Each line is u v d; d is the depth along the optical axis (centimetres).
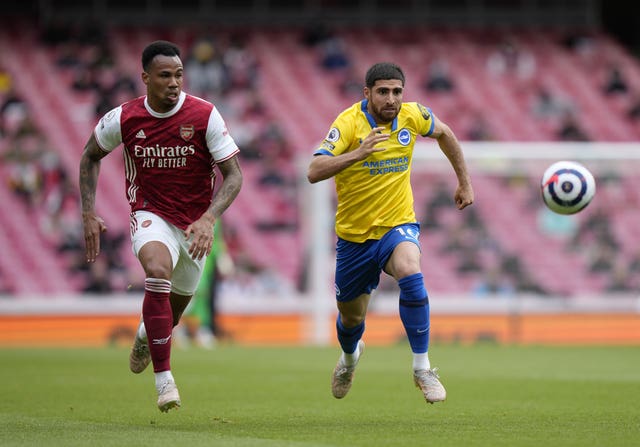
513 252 8794
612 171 8775
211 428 2456
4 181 9625
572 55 11719
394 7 11744
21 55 10762
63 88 10512
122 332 8188
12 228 9369
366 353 6225
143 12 11256
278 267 9419
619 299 8369
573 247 8800
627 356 5853
